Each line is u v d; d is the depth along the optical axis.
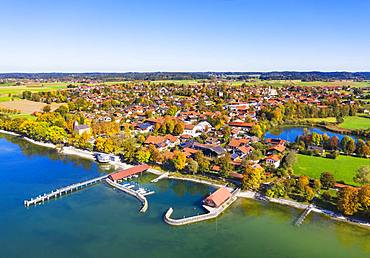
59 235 112.44
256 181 143.75
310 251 103.19
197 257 100.00
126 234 112.88
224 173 158.62
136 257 99.94
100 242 108.06
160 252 102.50
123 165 186.12
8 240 109.25
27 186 155.62
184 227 117.44
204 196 143.75
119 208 132.88
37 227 117.69
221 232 114.12
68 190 149.38
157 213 128.25
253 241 108.44
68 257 100.31
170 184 157.38
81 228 116.94
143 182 160.00
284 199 137.62
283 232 113.94
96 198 142.50
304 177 142.12
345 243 107.31
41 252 102.69
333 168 175.62
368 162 188.00
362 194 120.56
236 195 142.25
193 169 164.62
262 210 129.50
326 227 116.75
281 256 100.69
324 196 133.75
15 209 131.75
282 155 194.75
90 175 170.75
